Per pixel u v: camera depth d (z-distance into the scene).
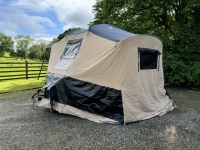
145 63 3.58
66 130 2.82
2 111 3.70
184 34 6.45
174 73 6.76
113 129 2.90
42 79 8.52
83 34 3.97
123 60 3.20
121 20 7.50
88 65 3.44
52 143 2.40
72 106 3.42
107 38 3.47
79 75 3.42
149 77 3.71
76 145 2.36
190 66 6.59
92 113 3.29
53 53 4.95
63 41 4.69
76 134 2.69
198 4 5.84
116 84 3.18
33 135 2.62
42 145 2.34
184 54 6.83
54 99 3.55
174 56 6.66
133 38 3.29
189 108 4.18
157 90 3.99
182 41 6.54
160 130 2.90
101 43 3.48
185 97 5.34
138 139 2.57
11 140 2.45
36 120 3.22
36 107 3.99
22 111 3.71
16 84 6.94
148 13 7.06
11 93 5.36
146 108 3.51
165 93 4.23
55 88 3.52
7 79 7.97
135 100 3.31
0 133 2.66
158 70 4.04
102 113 3.24
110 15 7.82
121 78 3.18
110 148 2.31
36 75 9.74
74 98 3.39
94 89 3.29
